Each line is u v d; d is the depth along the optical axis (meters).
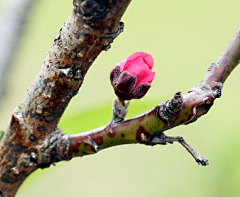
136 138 0.53
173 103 0.53
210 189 0.62
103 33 0.51
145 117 0.53
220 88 0.53
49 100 0.53
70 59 0.52
